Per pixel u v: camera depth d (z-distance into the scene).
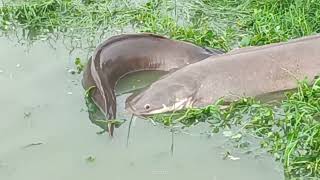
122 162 1.82
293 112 1.93
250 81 2.05
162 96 2.02
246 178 1.75
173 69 2.17
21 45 2.41
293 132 1.82
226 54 2.11
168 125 1.96
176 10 2.55
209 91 2.04
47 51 2.37
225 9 2.53
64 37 2.46
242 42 2.30
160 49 2.22
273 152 1.82
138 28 2.48
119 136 1.92
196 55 2.21
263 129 1.90
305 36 2.21
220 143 1.87
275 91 2.07
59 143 1.89
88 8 2.59
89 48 2.38
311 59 2.08
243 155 1.82
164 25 2.44
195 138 1.90
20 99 2.08
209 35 2.34
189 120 1.97
